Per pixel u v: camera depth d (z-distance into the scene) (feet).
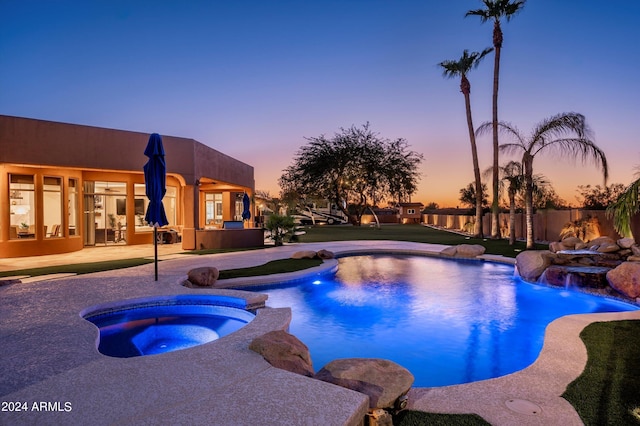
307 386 11.02
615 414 10.45
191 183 53.06
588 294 29.45
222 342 14.79
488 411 10.69
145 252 48.44
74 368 12.50
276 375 11.80
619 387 12.10
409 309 26.37
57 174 47.03
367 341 20.47
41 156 43.60
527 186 49.37
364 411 10.09
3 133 41.37
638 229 46.29
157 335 19.88
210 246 52.65
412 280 35.91
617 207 19.44
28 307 20.62
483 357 18.28
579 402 11.15
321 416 9.36
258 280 30.53
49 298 22.67
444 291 31.58
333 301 28.30
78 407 9.95
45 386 11.20
